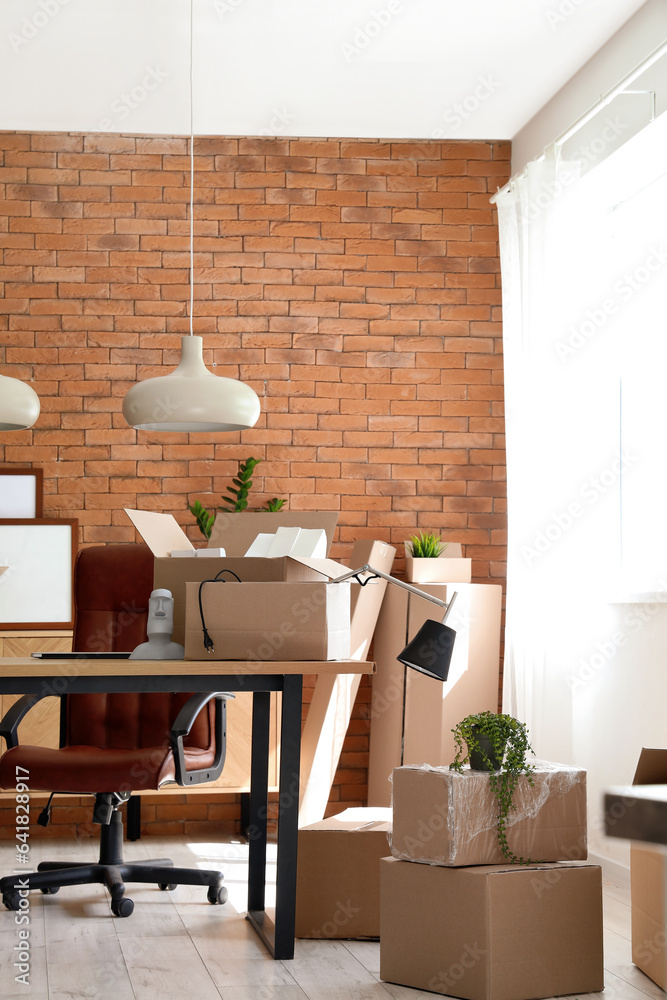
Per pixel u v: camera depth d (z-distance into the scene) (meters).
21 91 4.41
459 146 5.05
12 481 4.72
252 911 3.31
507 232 4.55
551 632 4.03
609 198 4.23
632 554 4.08
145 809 4.72
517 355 4.46
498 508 5.02
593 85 4.11
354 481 4.96
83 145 4.89
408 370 5.01
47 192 4.86
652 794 1.48
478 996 2.56
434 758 4.34
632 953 2.94
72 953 2.95
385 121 4.81
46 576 4.62
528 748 2.79
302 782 4.49
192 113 4.34
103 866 3.48
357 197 5.02
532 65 4.22
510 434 4.49
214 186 4.96
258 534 3.46
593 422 4.08
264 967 2.83
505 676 4.40
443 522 4.99
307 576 3.14
